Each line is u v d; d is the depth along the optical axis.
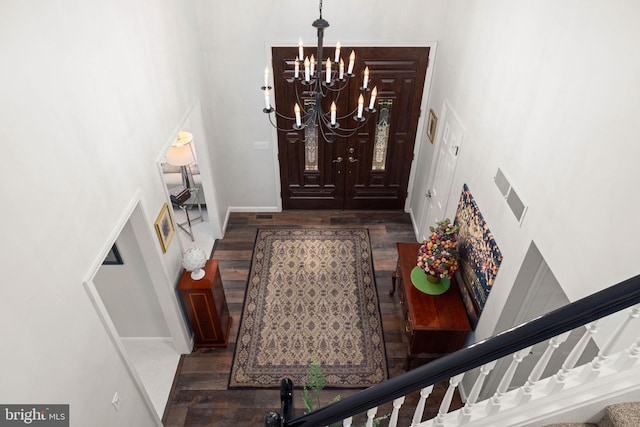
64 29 2.20
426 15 4.67
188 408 3.95
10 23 1.82
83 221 2.41
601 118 2.10
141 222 3.32
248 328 4.68
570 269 2.35
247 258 5.58
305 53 4.93
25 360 1.95
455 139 4.30
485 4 3.51
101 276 3.88
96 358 2.59
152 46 3.36
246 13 4.62
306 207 6.36
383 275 5.34
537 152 2.70
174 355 4.41
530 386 1.87
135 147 3.10
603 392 1.78
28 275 1.96
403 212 6.36
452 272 3.99
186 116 4.23
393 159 5.90
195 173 6.22
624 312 2.00
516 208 2.97
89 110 2.45
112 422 2.82
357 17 4.68
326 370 4.27
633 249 1.88
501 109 3.21
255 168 5.94
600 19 2.11
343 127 5.59
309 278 5.27
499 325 3.28
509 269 3.08
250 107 5.35
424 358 4.31
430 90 5.24
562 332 1.49
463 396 3.88
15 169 1.86
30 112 1.95
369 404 1.68
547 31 2.58
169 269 3.88
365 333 4.64
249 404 3.98
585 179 2.22
